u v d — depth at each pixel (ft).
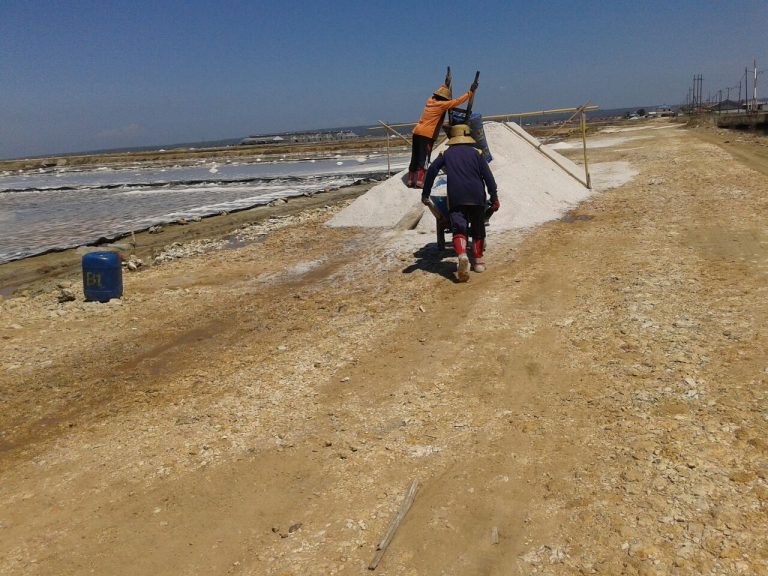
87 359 19.44
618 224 31.83
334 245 34.94
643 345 15.71
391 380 15.48
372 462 11.87
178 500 11.19
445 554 9.21
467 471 11.25
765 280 19.70
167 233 50.60
